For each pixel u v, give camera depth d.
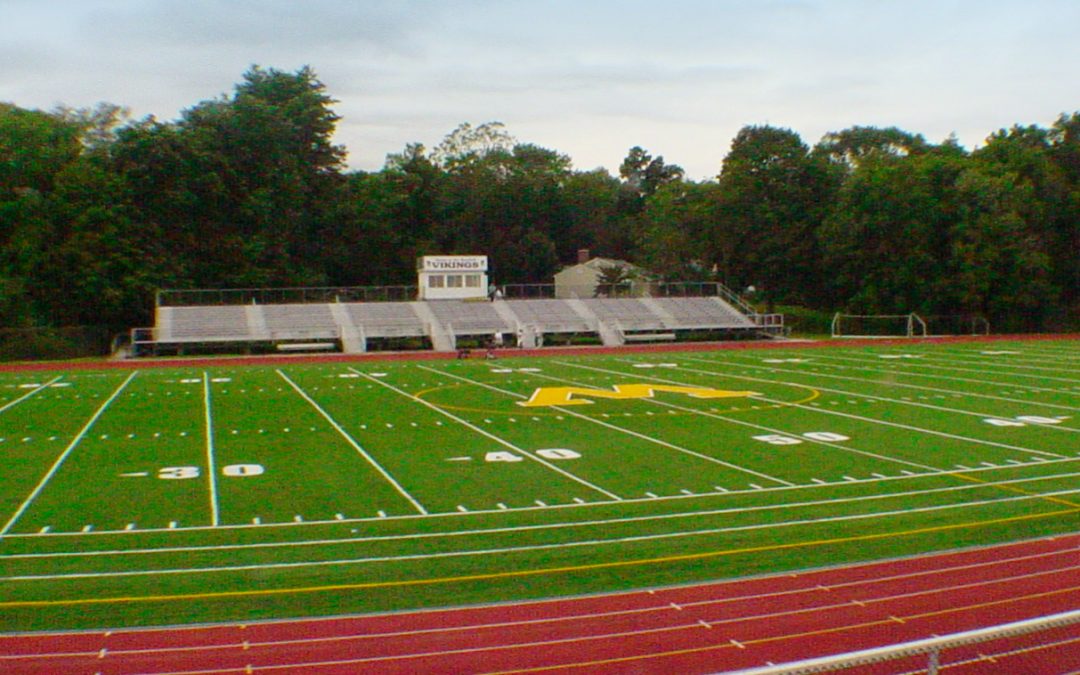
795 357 50.28
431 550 15.33
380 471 21.36
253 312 61.19
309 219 82.94
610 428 27.09
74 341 55.47
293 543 15.70
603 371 43.28
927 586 13.42
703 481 20.31
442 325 61.84
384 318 62.44
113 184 64.25
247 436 25.97
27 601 12.90
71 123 73.81
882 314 70.75
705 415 29.44
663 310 67.69
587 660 10.85
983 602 12.72
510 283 96.56
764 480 20.41
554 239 103.56
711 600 12.90
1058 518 17.27
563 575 14.06
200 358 52.19
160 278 64.06
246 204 72.56
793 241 74.06
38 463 22.27
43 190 63.78
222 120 74.81
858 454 23.12
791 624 11.95
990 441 24.75
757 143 75.81
